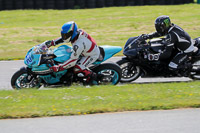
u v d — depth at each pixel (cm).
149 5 8256
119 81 2511
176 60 2564
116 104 1888
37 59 2350
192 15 6531
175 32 2512
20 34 5353
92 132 1544
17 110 1820
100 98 2012
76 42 2312
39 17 6850
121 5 8131
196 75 2677
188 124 1622
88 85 2450
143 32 5331
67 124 1642
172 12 6938
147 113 1775
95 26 5841
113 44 4581
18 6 7819
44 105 1908
